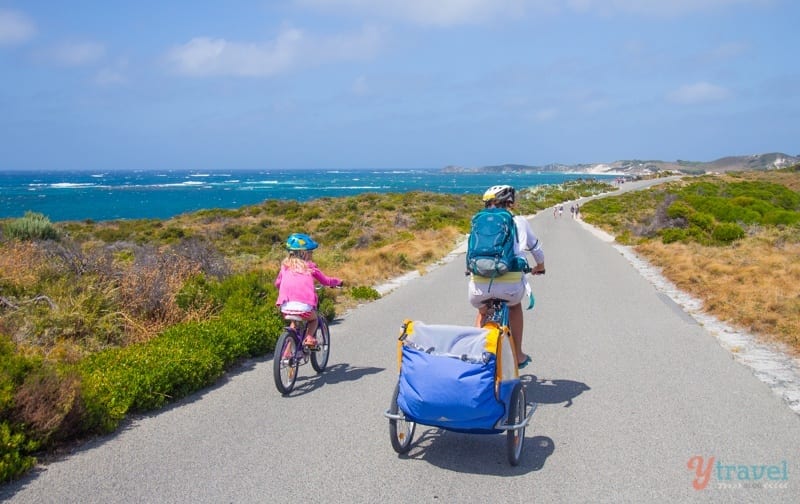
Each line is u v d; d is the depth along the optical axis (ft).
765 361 25.44
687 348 27.73
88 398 17.99
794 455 16.07
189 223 155.94
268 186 552.00
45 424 16.39
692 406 19.90
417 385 15.06
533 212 215.51
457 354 15.19
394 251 68.23
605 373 23.85
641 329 31.86
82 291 29.94
